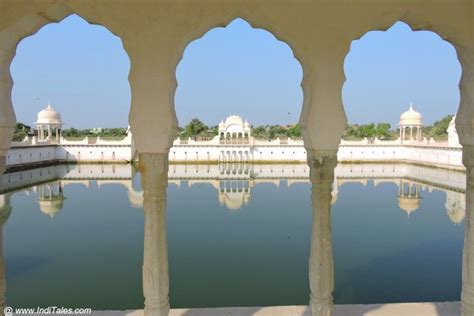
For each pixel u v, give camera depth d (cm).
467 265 454
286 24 426
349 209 2291
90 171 3991
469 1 425
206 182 3422
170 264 1335
